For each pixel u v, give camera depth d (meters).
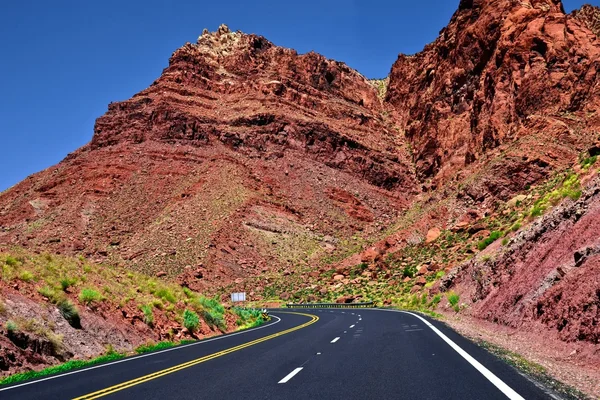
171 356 13.78
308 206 112.69
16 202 115.81
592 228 13.69
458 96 117.62
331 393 7.39
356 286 59.41
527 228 21.03
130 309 18.94
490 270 22.77
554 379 7.51
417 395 6.89
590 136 62.88
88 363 13.16
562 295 11.96
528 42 82.94
